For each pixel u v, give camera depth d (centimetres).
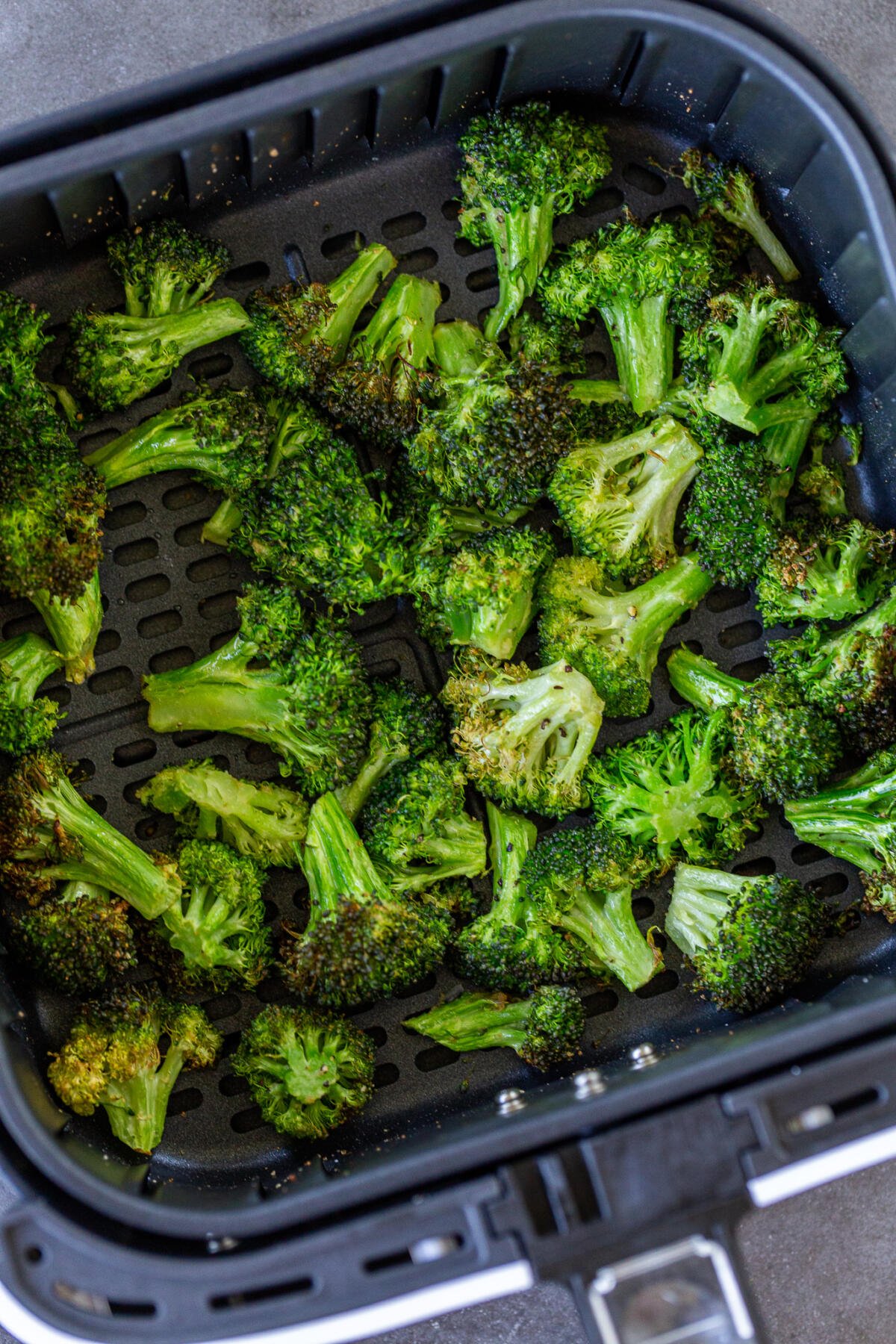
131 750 59
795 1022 54
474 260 61
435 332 60
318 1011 58
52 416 58
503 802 59
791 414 59
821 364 59
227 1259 52
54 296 59
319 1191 53
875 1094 54
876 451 60
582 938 59
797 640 59
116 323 58
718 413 58
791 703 59
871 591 59
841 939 60
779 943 58
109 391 58
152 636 60
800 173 58
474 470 58
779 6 65
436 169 60
